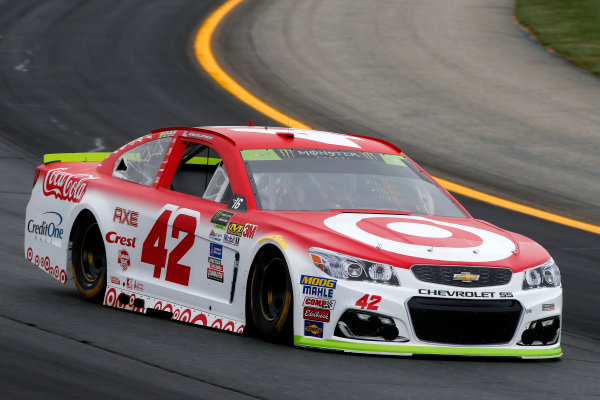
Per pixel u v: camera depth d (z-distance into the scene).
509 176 53.19
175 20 97.81
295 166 26.11
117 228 27.81
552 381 21.64
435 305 22.09
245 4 106.94
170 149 27.97
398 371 21.28
